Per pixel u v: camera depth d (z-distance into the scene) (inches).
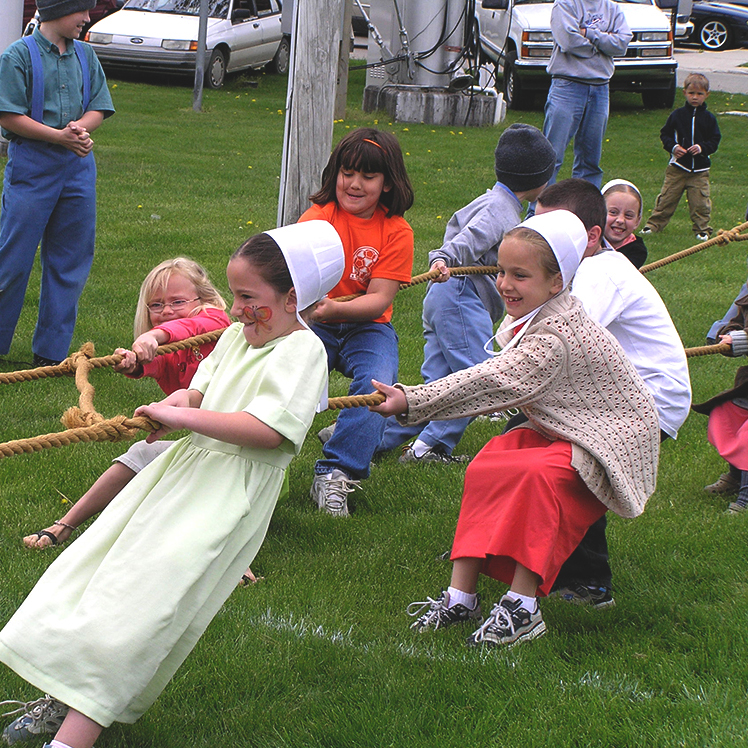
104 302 367.9
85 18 292.8
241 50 1025.5
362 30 1334.9
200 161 650.2
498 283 168.1
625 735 146.1
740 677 163.0
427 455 262.8
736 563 204.8
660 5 928.3
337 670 161.9
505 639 167.5
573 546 167.8
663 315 191.3
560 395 165.9
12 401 276.8
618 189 232.5
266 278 138.4
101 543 135.1
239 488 135.9
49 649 126.2
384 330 231.0
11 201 292.8
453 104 872.3
